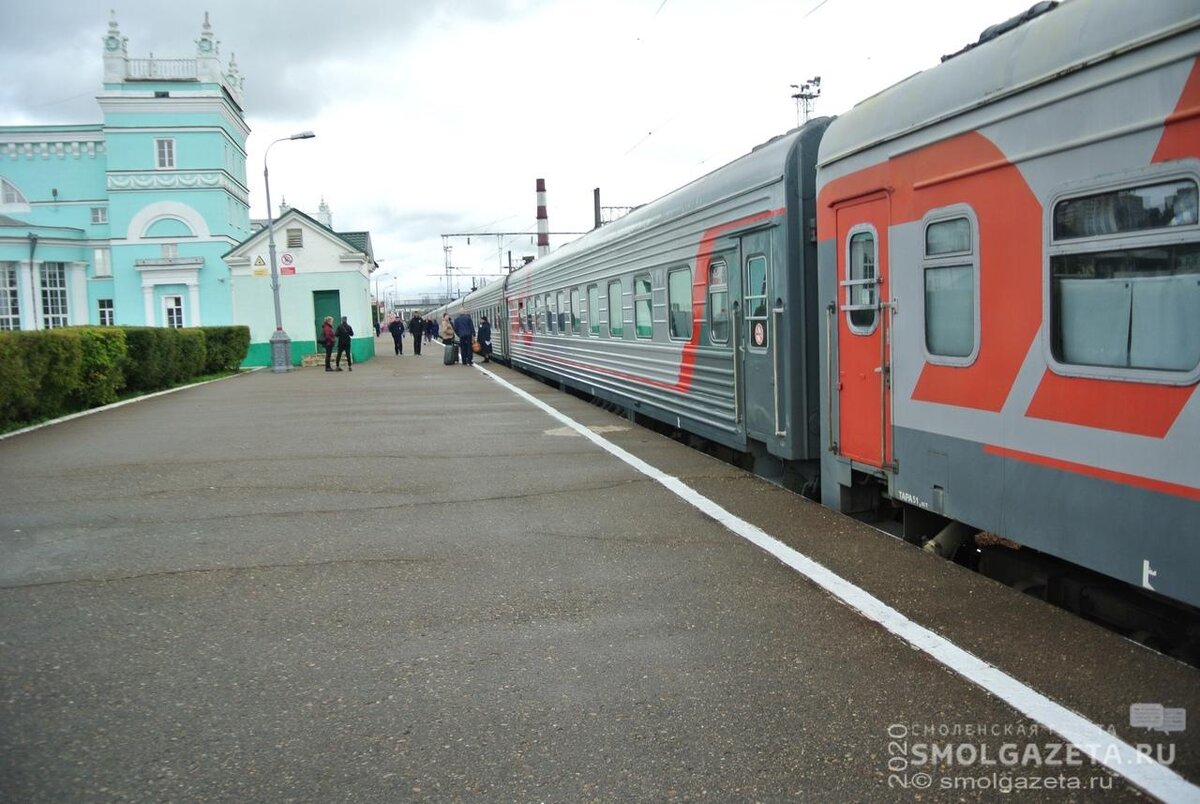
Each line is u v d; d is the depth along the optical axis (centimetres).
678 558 590
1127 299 391
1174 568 370
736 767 329
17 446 1165
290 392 1998
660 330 1120
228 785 325
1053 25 432
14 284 3703
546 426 1295
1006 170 462
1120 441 395
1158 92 371
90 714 383
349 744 354
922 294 539
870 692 382
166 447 1139
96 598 537
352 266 3266
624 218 1332
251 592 545
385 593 538
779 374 750
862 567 552
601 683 403
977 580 518
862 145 595
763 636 450
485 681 409
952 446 517
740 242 827
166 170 3788
